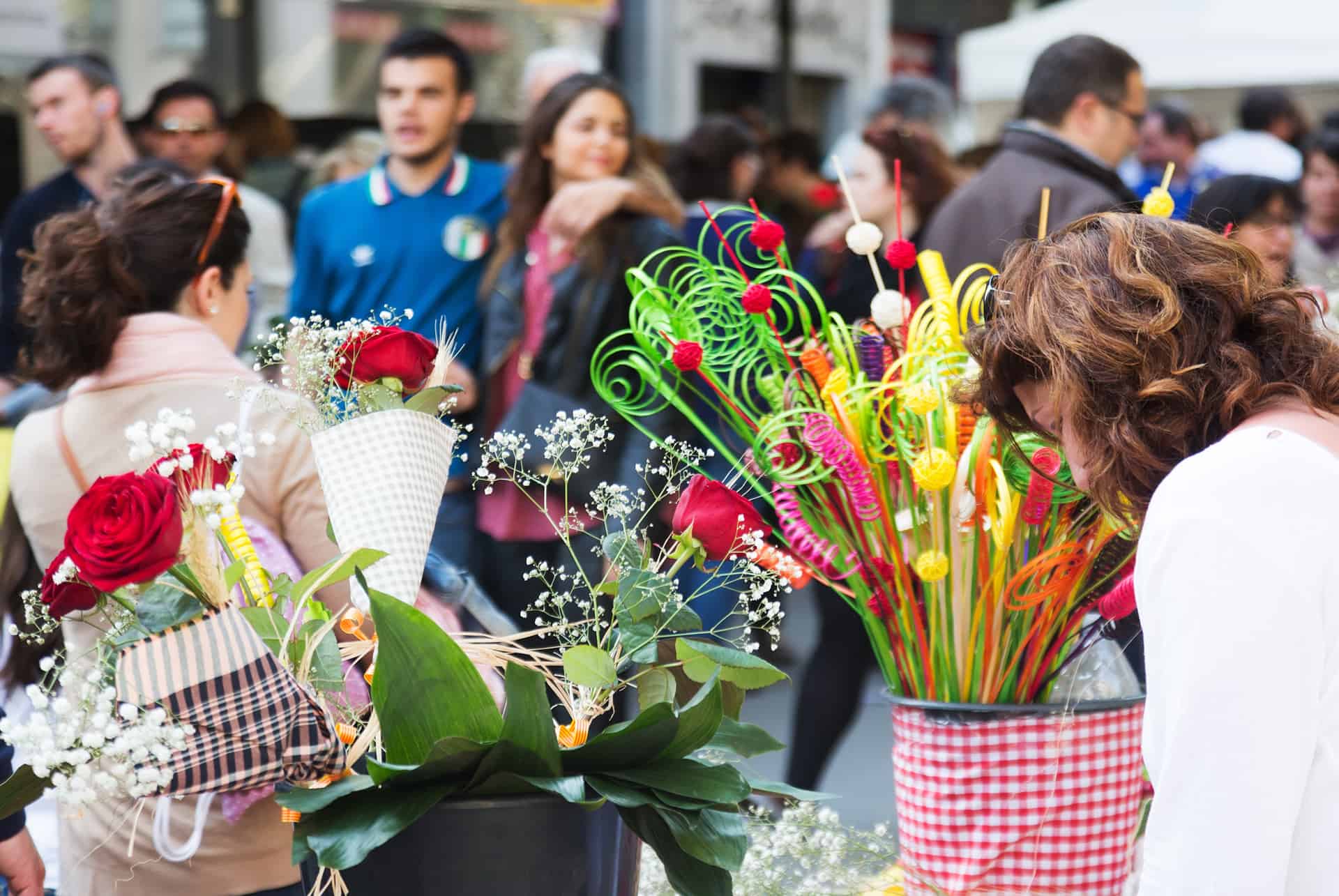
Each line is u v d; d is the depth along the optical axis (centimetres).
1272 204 384
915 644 198
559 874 147
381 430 161
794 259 603
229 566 159
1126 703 192
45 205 509
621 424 386
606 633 168
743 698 167
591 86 418
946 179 461
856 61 1087
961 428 189
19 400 460
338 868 140
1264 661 139
